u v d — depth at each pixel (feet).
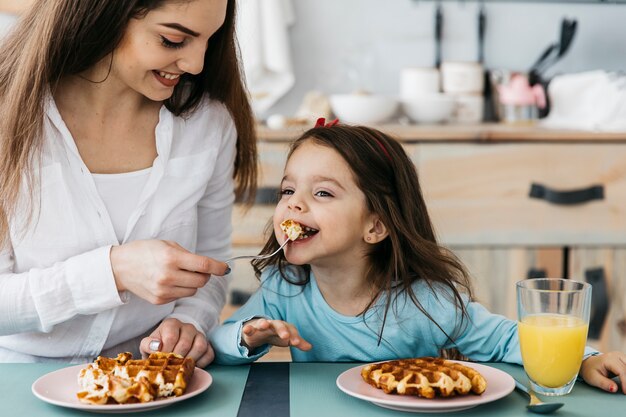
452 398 3.12
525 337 3.39
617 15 9.37
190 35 3.61
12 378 3.56
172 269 3.55
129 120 4.15
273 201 7.94
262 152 7.89
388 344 4.23
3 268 3.97
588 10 9.36
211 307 4.47
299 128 8.02
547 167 8.01
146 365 3.25
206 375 3.41
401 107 8.73
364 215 4.19
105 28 3.65
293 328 3.61
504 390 3.20
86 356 4.23
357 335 4.25
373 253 4.32
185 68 3.71
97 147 4.11
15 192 3.81
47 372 3.65
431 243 4.40
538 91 9.04
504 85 9.13
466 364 3.61
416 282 4.31
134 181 4.14
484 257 8.11
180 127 4.32
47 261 3.99
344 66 9.34
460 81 9.00
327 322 4.32
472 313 4.20
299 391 3.37
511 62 9.39
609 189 8.04
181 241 4.33
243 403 3.22
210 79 4.42
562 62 9.43
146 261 3.59
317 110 8.85
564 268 8.16
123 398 3.05
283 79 9.04
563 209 8.07
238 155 4.80
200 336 3.81
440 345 4.26
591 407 3.19
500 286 8.14
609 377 3.50
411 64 9.36
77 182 4.00
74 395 3.24
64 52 3.79
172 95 4.30
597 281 8.15
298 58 9.32
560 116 8.86
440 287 4.26
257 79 8.91
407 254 4.33
